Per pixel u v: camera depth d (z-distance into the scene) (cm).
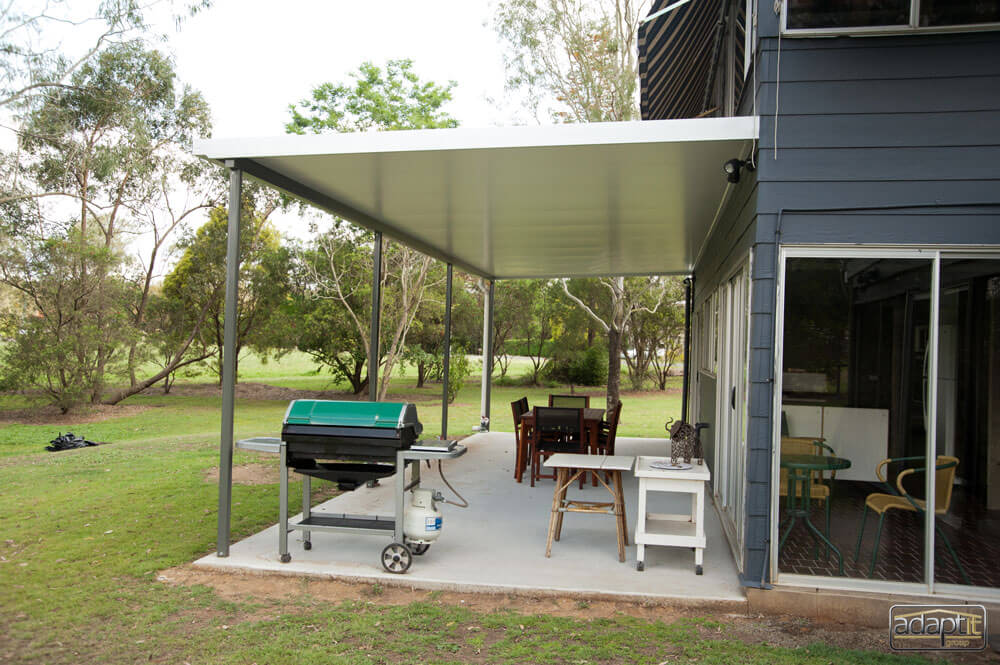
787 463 374
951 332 360
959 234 352
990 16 346
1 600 365
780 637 329
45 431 1347
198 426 1420
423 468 774
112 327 1639
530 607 366
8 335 1569
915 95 356
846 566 369
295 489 679
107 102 1427
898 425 367
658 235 739
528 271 1097
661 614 359
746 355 418
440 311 2103
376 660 299
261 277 1850
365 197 559
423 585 389
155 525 529
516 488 666
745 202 433
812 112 363
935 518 362
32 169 1484
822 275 365
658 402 1933
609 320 1977
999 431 375
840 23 357
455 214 630
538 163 444
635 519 552
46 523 536
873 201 358
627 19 1512
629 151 410
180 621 340
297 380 2588
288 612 353
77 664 292
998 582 359
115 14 1355
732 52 631
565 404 800
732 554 455
